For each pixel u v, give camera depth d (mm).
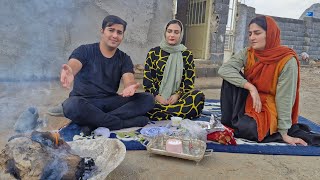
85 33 5113
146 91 3176
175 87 3193
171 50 3148
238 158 2268
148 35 5922
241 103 2764
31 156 1436
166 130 2557
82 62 2625
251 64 2730
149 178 1880
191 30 7855
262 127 2582
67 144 1748
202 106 3129
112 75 2762
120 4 5418
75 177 1496
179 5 8039
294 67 2523
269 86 2639
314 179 1984
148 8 5750
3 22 4461
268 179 1954
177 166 2074
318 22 11797
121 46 5656
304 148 2496
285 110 2574
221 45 7309
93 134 2523
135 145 2357
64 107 2482
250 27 2609
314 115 3816
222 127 2557
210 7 7023
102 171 1592
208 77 6543
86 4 5039
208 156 2273
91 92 2729
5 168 1438
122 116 2715
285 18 10875
